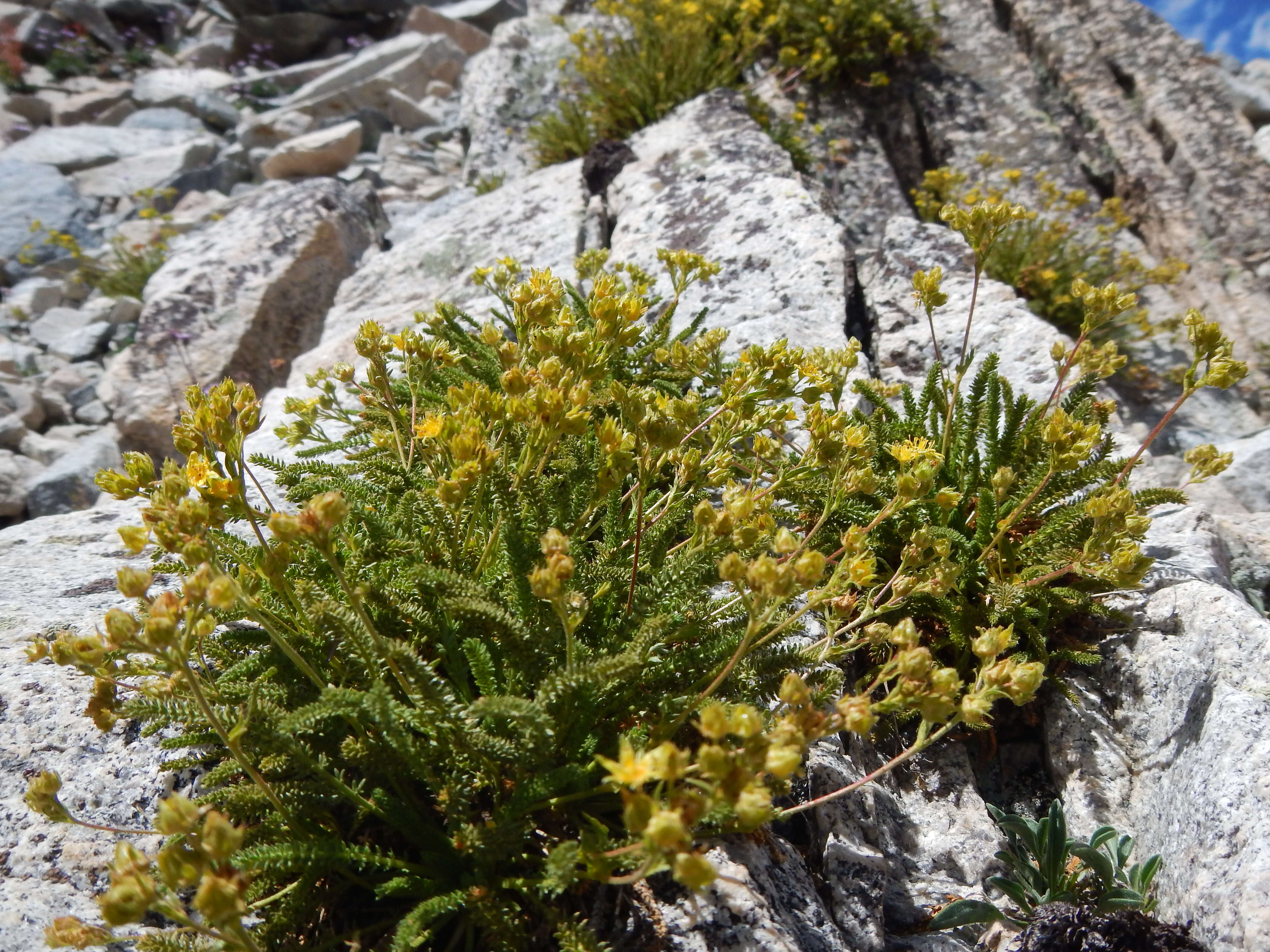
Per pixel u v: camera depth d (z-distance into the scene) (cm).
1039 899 236
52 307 817
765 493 227
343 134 938
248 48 1396
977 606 297
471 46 1305
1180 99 807
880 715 281
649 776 134
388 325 518
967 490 313
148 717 184
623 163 598
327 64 1306
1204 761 243
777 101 786
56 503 592
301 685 203
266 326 619
